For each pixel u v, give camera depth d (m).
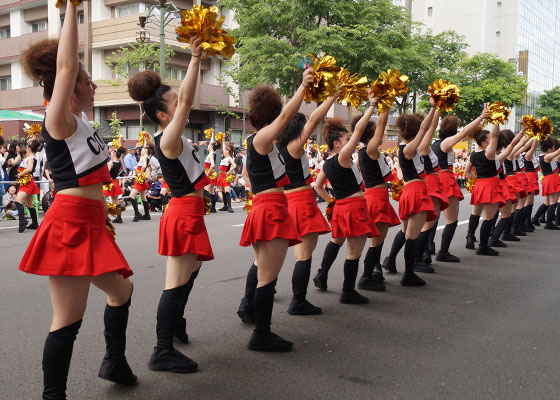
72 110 2.70
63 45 2.42
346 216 4.88
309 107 30.23
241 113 28.66
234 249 7.88
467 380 3.30
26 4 28.25
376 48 20.27
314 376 3.33
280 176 3.75
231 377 3.31
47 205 11.73
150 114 3.37
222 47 2.78
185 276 3.40
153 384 3.20
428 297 5.29
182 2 25.98
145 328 4.23
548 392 3.14
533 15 75.38
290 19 20.09
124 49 22.02
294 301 4.69
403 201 5.71
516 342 3.99
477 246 8.45
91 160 2.64
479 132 7.55
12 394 3.05
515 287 5.72
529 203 10.16
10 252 7.60
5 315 4.57
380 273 5.89
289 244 3.79
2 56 28.97
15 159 12.11
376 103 4.51
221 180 13.73
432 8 71.06
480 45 68.50
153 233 9.52
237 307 4.86
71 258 2.55
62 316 2.60
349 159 4.86
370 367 3.49
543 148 10.36
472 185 7.99
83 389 3.12
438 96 5.41
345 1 20.81
